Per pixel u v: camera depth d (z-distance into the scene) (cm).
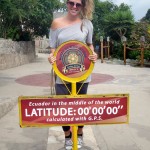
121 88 578
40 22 1340
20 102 193
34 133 318
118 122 202
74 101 197
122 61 1267
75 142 214
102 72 849
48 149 270
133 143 289
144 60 1132
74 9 225
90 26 237
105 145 282
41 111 195
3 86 600
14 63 1034
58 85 238
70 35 228
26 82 653
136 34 1300
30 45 1362
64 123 198
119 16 1527
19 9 1050
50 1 1329
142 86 602
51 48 235
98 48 1529
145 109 412
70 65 206
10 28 1256
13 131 325
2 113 378
